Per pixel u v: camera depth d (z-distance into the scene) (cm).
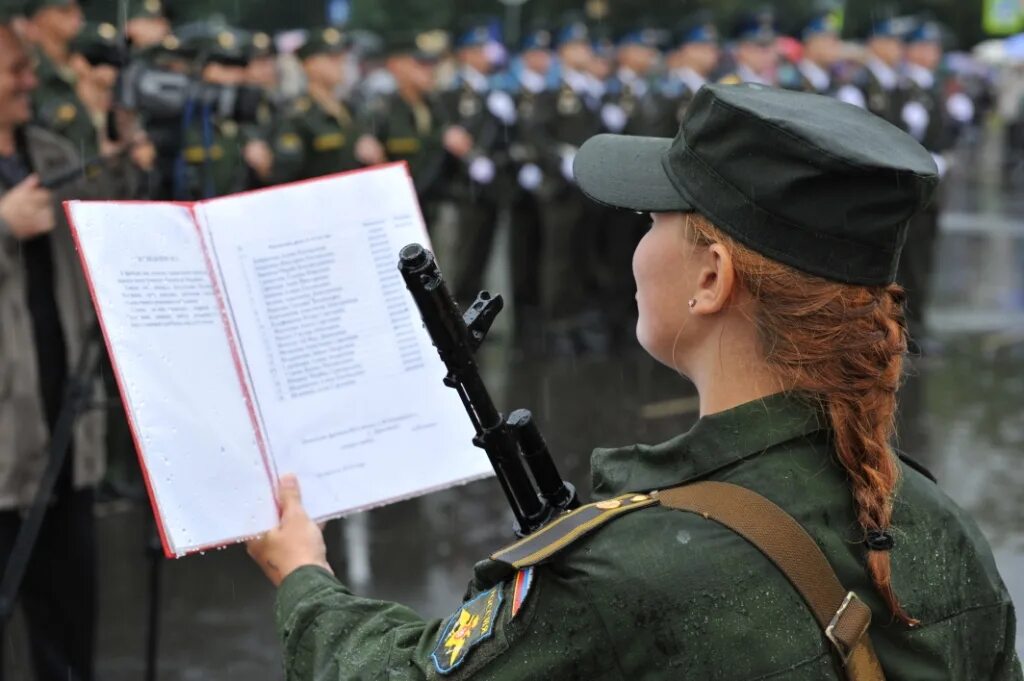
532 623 123
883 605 126
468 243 872
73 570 332
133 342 161
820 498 126
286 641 145
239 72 449
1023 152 2189
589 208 883
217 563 495
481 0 1781
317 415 173
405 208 185
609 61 1006
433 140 798
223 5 1364
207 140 415
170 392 162
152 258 167
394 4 1722
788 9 1378
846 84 898
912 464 148
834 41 921
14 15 315
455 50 981
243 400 168
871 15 1350
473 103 865
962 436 636
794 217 123
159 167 355
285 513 164
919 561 133
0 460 314
